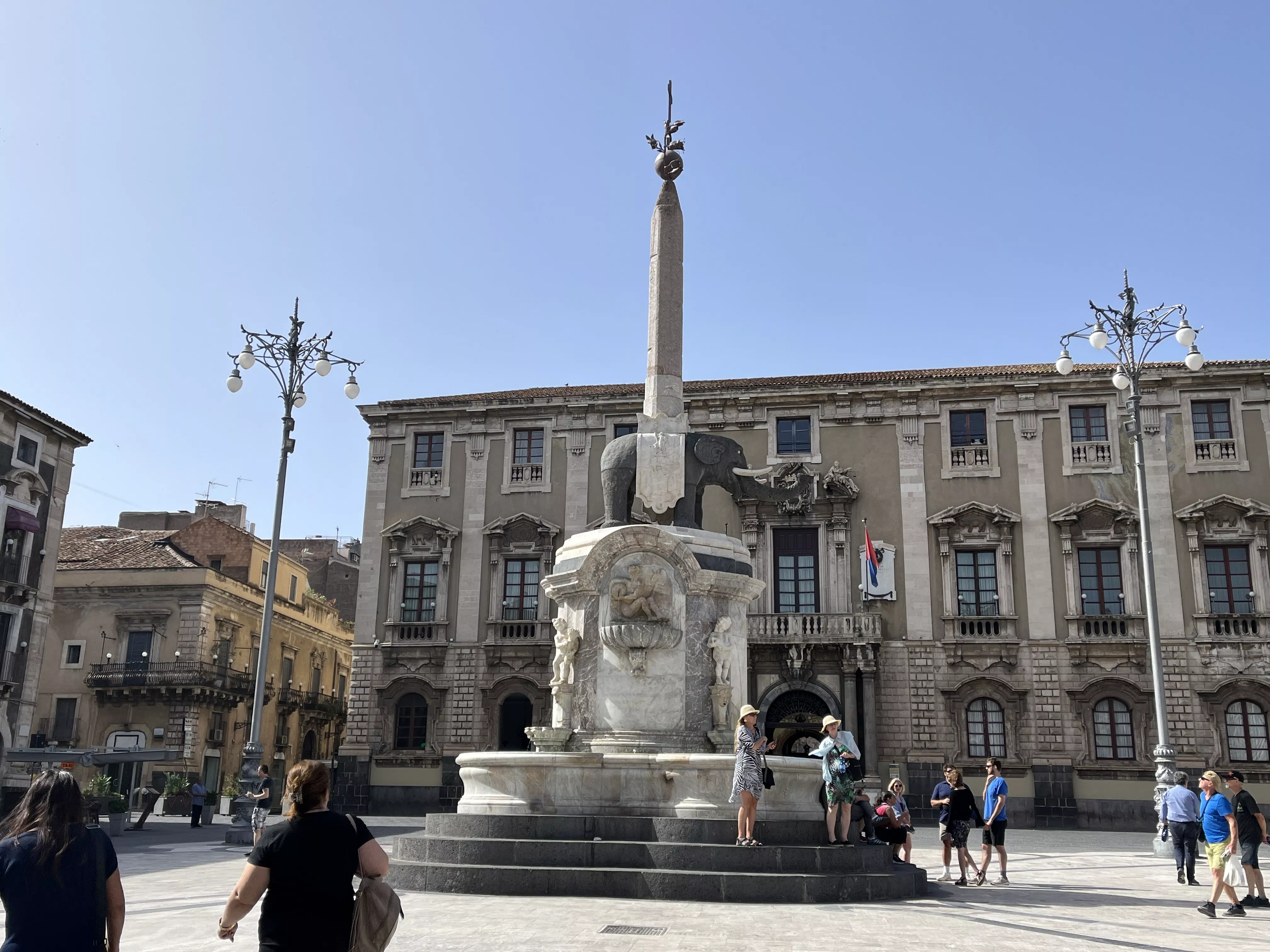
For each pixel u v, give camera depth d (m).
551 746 15.22
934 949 9.08
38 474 37.91
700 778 13.65
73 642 47.06
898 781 17.50
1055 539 37.53
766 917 10.82
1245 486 36.75
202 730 46.00
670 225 18.36
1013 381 38.62
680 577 15.68
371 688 40.31
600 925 10.07
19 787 35.31
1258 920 12.12
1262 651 35.28
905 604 37.75
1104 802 35.09
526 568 40.66
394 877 12.95
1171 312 24.05
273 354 25.56
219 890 14.24
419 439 42.72
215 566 51.25
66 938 4.66
